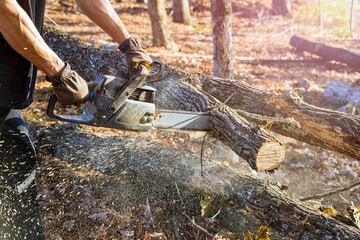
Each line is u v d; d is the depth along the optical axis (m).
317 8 20.64
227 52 4.52
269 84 7.35
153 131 4.46
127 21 15.62
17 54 1.90
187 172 3.02
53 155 3.25
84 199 2.93
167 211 2.91
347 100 6.00
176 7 16.53
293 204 2.60
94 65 4.24
